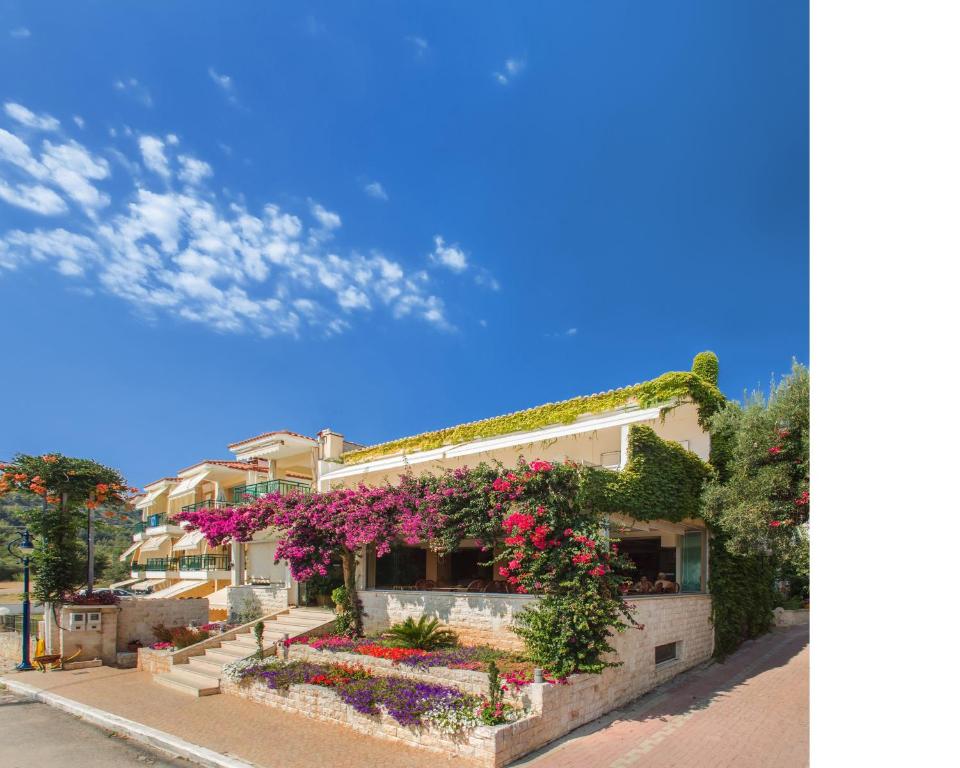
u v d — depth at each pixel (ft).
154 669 60.44
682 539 61.82
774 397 50.39
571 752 34.58
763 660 55.88
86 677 58.95
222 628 69.15
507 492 46.24
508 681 37.88
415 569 76.02
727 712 41.22
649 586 57.21
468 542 76.02
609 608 41.11
